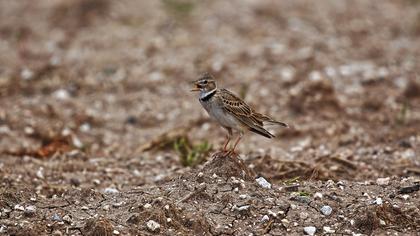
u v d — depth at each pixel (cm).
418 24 2369
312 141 1484
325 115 1628
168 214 965
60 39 2203
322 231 951
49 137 1499
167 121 1666
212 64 1948
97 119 1655
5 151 1406
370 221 951
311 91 1688
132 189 1110
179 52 2064
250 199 1007
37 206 1036
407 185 1060
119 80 1891
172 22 2325
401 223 955
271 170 1219
